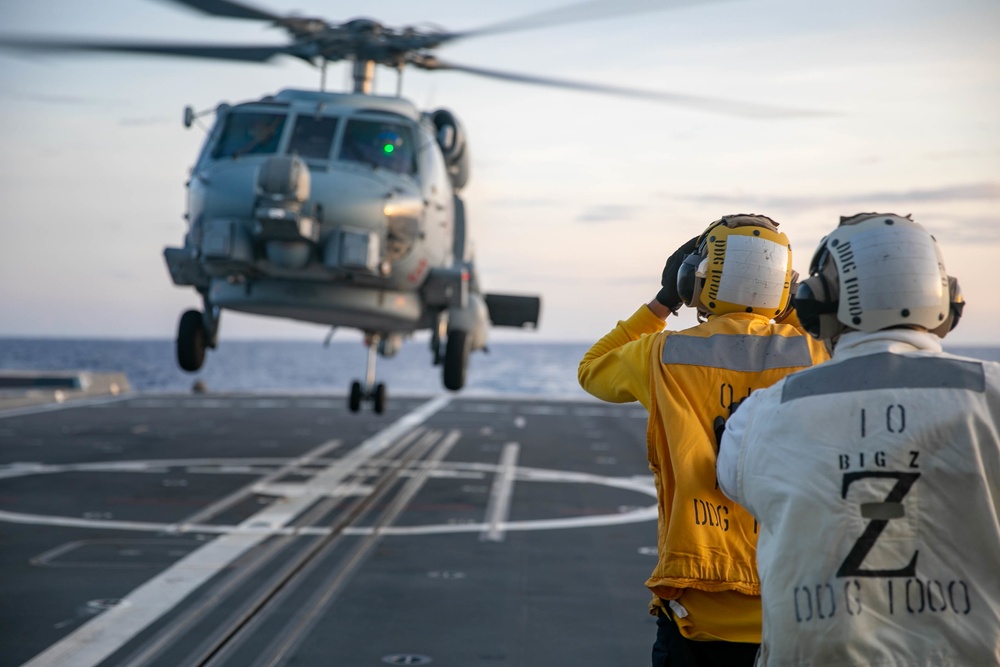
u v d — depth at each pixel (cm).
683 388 310
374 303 1386
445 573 858
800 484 235
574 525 1098
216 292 1370
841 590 229
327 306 1347
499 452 1795
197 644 644
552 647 655
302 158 1291
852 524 229
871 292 243
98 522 1073
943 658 225
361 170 1292
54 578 816
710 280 321
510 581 834
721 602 303
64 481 1370
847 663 227
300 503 1213
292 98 1382
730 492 261
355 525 1074
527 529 1070
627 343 335
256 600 755
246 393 3422
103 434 1998
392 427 2248
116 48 1133
